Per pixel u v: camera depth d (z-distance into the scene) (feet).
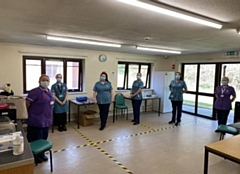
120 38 13.78
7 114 8.30
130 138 14.97
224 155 7.00
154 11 7.56
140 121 20.21
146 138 15.03
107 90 17.02
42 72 18.52
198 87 23.44
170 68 26.40
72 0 6.65
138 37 13.30
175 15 7.59
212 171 10.09
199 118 21.97
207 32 11.21
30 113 9.90
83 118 17.98
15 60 16.89
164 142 14.23
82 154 11.92
